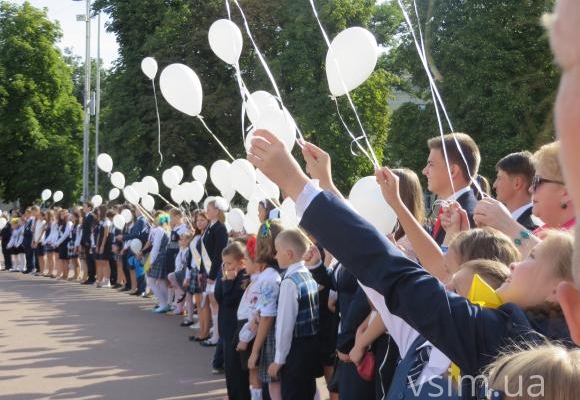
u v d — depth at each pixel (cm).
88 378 798
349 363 408
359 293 406
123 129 2816
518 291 194
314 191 181
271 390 527
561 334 183
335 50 448
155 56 2778
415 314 176
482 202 299
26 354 934
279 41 2697
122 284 1767
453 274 253
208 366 858
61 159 4053
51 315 1290
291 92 2616
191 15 2798
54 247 2077
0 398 711
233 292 621
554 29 77
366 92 2444
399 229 418
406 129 1847
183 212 1308
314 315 499
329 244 179
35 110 4069
